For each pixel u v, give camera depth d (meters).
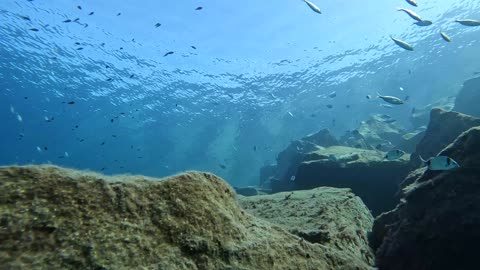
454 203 3.34
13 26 25.62
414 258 3.45
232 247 2.10
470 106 12.31
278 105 35.97
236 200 2.72
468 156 3.50
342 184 8.30
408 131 15.95
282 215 5.02
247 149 36.53
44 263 1.46
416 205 3.65
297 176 9.10
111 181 2.00
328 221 4.34
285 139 34.44
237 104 37.22
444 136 7.10
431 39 27.55
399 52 29.52
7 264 1.39
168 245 1.87
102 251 1.63
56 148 42.03
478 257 3.12
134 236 1.79
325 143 15.96
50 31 26.88
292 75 33.97
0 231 1.48
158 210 2.00
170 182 2.20
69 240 1.59
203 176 2.46
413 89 28.09
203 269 1.88
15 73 31.06
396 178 7.89
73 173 1.93
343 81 33.25
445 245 3.28
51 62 30.39
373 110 30.44
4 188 1.63
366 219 5.41
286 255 2.38
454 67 26.42
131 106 38.12
